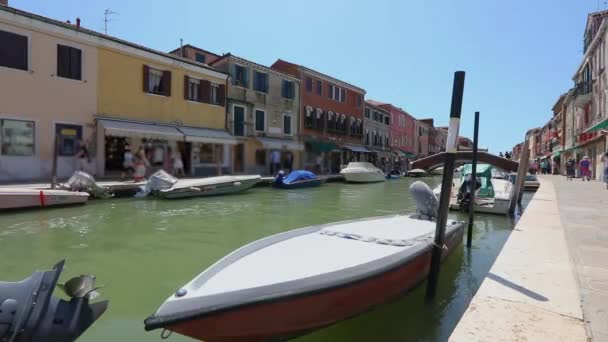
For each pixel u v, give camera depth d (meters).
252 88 27.66
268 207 14.03
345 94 39.00
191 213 12.05
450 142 4.20
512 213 11.63
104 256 6.89
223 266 3.61
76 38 17.56
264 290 3.05
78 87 17.72
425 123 74.12
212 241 8.19
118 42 19.08
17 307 2.72
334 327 3.94
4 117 15.52
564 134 41.94
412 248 4.43
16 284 2.86
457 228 6.16
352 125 40.38
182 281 5.57
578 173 30.38
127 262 6.53
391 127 51.84
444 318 4.16
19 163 15.96
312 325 3.33
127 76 19.66
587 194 13.68
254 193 19.00
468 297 4.76
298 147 30.72
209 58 29.83
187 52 28.41
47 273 2.94
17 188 12.29
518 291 3.53
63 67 17.30
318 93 34.84
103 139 18.47
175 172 21.11
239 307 2.88
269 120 29.19
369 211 13.66
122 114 19.47
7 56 15.59
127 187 15.02
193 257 6.88
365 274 3.57
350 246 4.46
